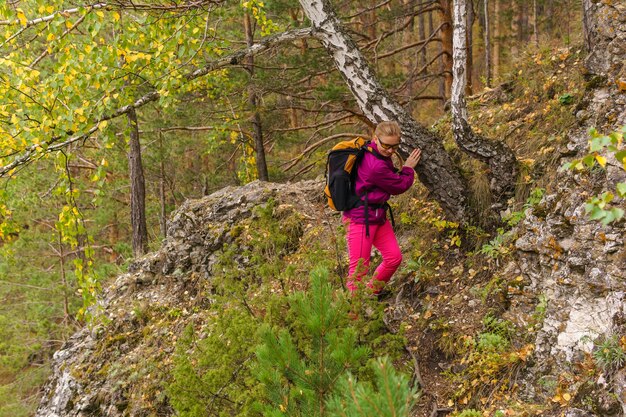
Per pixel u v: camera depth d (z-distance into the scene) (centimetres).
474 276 508
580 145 493
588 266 413
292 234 664
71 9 569
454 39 507
